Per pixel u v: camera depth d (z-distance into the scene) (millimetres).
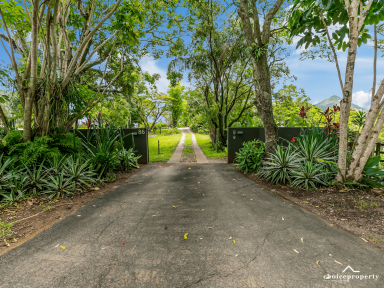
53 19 5047
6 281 1655
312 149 4699
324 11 3826
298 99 15570
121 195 4164
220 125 13406
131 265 1870
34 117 5340
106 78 11625
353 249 2070
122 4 5938
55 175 4457
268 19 5496
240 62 12375
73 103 6070
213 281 1649
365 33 4098
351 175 3875
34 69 4754
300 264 1846
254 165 6246
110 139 6598
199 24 10828
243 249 2111
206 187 4785
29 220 2883
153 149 14719
